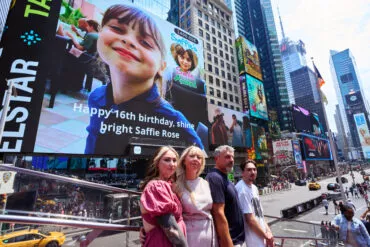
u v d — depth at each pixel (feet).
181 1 197.57
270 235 10.59
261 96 202.90
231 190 8.89
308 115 285.02
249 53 207.62
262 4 416.26
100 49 55.06
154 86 65.41
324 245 30.45
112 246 10.07
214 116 118.32
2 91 37.76
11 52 40.40
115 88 55.21
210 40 184.34
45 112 41.47
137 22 66.85
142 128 57.88
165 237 5.71
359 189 99.45
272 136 240.94
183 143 67.72
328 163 307.58
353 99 628.69
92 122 48.55
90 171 122.42
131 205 10.57
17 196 15.81
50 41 45.39
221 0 211.82
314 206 78.07
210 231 7.29
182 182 7.76
